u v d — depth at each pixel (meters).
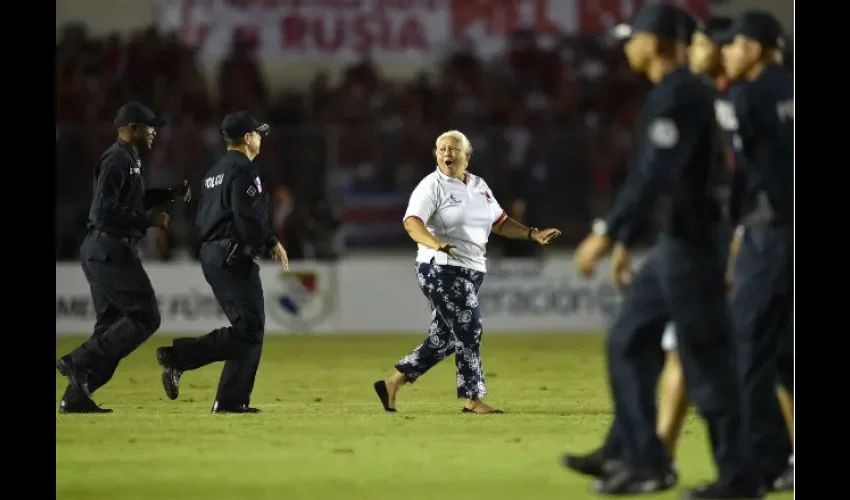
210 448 30.92
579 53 95.75
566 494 24.45
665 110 22.52
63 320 75.06
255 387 47.78
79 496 24.91
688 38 23.50
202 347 38.12
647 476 23.38
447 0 95.38
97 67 92.38
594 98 94.88
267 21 94.19
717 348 23.06
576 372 53.22
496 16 95.81
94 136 76.88
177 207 78.44
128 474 27.23
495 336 74.50
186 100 91.62
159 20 93.88
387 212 81.94
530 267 78.12
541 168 79.81
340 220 79.50
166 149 78.19
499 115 93.31
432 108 92.69
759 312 25.25
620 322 23.81
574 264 78.44
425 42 95.50
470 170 79.69
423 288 37.84
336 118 91.19
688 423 35.03
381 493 24.72
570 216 79.75
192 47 93.62
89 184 77.00
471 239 37.31
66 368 38.34
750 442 25.08
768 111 24.97
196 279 76.12
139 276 38.38
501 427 34.78
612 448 24.91
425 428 34.59
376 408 40.25
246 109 91.38
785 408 26.52
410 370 38.53
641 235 22.86
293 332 77.06
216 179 37.84
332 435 33.19
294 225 78.81
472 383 38.16
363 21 94.75
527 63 95.12
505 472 27.08
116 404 41.53
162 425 35.44
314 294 77.44
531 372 53.22
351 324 77.75
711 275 23.03
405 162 82.00
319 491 25.00
